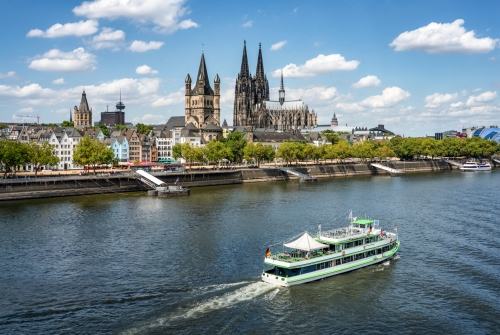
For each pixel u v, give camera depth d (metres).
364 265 92.62
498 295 78.81
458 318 70.69
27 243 107.75
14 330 65.44
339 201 174.62
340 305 74.81
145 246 105.62
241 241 110.19
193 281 83.56
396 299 77.31
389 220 136.88
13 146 191.75
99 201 170.38
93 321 68.31
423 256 100.00
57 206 157.12
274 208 156.88
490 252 102.69
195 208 156.00
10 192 169.38
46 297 76.31
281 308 73.31
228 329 66.44
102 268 90.25
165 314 70.69
